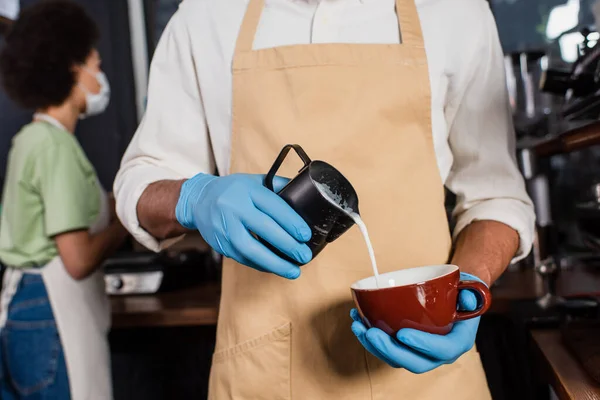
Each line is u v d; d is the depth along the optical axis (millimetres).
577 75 1178
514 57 1804
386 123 894
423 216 896
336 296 868
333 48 901
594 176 1814
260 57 916
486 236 897
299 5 956
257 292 898
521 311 1397
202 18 967
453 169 1039
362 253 877
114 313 1657
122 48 2779
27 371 1482
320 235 706
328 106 893
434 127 938
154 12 2822
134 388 1873
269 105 904
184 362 1850
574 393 782
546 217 1673
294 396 879
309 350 873
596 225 1246
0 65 1648
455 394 870
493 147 971
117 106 2789
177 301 1745
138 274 1871
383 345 663
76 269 1494
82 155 1646
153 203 858
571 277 1381
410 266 885
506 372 1603
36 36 1607
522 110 1806
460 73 933
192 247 2309
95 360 1553
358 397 862
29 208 1500
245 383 891
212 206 747
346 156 886
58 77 1624
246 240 714
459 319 691
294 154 886
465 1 954
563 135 1153
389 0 954
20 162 1507
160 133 980
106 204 1828
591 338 955
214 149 968
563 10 2119
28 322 1496
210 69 949
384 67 897
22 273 1541
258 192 726
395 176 888
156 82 998
